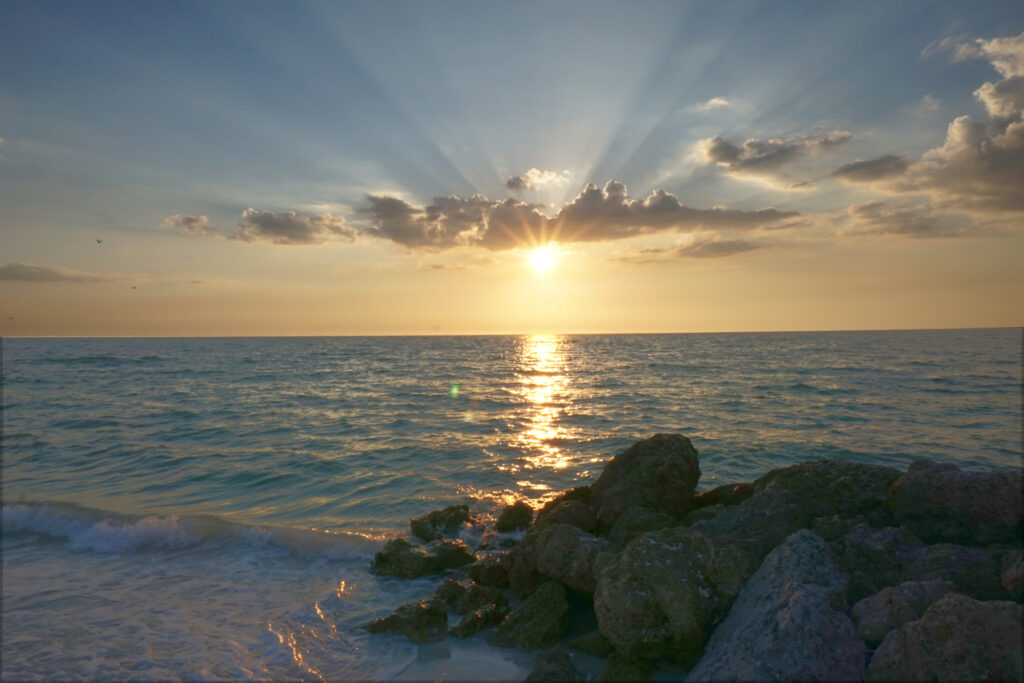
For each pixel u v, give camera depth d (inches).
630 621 236.4
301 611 323.9
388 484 625.9
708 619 238.7
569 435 920.3
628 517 347.3
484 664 264.5
